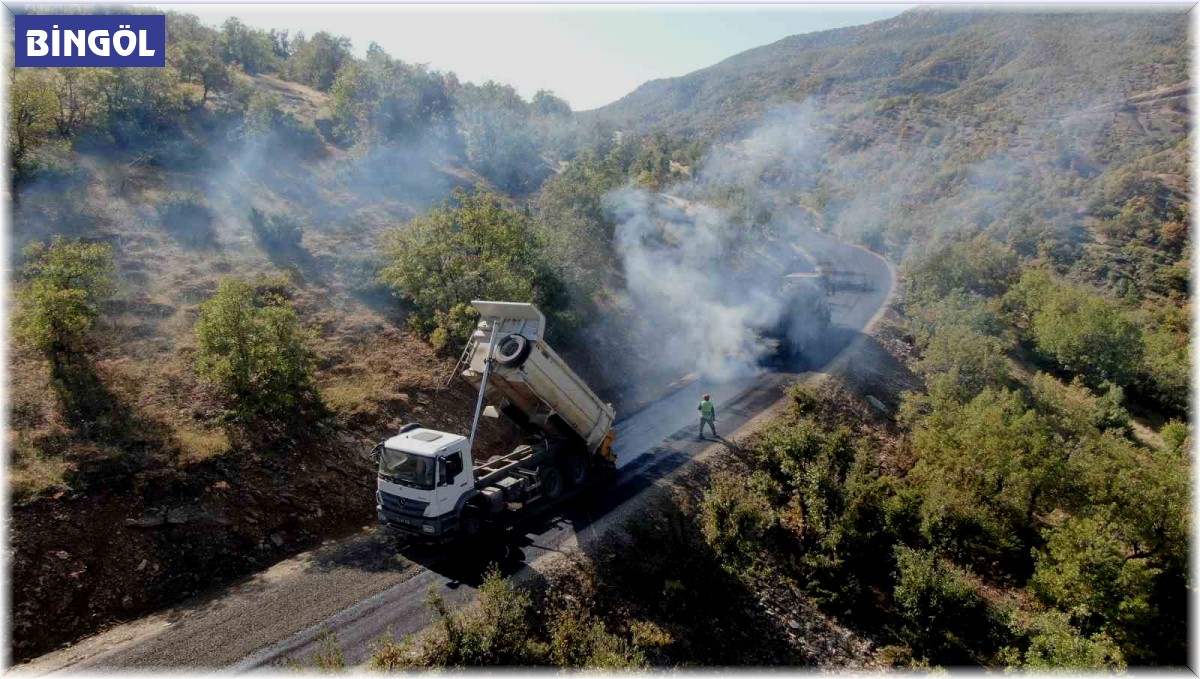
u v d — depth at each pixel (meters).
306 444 14.56
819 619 13.62
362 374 17.89
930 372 27.08
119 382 14.53
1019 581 16.11
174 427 13.59
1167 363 35.50
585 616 10.90
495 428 18.12
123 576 10.65
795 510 16.50
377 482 13.39
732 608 12.76
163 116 31.95
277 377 14.59
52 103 23.14
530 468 14.30
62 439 12.30
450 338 20.19
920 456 20.61
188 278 20.41
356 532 13.47
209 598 10.91
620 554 12.99
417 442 12.37
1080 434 23.20
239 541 12.09
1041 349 35.25
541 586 11.52
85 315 14.40
